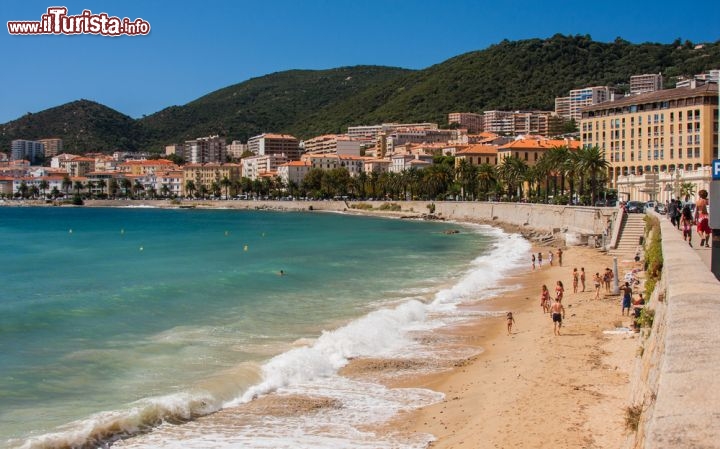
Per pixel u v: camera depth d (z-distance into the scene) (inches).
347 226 7288.4
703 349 489.4
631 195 5590.6
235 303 2166.6
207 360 1429.6
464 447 936.3
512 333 1701.5
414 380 1322.6
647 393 669.9
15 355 1470.2
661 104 6929.1
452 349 1562.5
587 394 1125.7
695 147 6624.0
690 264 1065.5
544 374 1268.5
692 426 344.8
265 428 1056.8
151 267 3294.8
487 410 1091.9
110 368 1366.9
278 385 1284.4
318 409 1149.7
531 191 7716.5
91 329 1755.7
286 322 1845.5
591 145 7623.0
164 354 1481.3
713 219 1008.9
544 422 997.2
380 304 2129.7
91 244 4931.1
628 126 7239.2
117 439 1005.2
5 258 3823.8
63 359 1435.8
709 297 721.6
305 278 2795.3
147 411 1090.7
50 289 2514.8
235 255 3929.6
